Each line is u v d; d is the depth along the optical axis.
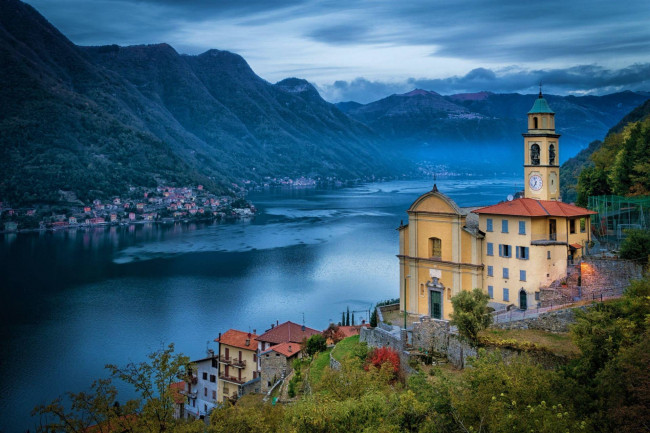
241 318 158.12
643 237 70.56
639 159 97.12
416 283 91.25
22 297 189.50
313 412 45.62
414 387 48.56
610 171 107.19
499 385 41.69
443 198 86.38
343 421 45.34
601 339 44.59
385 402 46.84
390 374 59.22
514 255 78.50
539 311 67.81
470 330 59.09
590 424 37.16
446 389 44.88
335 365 71.81
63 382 121.62
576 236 78.94
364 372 58.31
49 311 172.38
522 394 40.31
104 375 124.25
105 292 194.25
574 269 75.25
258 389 95.88
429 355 62.66
